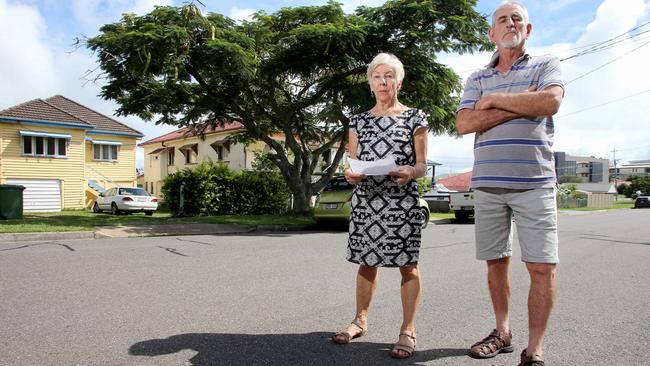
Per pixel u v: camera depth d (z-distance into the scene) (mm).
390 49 13523
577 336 3355
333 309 3998
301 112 17391
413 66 13258
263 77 14781
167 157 36094
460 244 9234
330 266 6184
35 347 2959
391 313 3891
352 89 13352
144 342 3084
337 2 14211
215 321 3594
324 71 15242
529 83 2717
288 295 4504
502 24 2779
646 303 4375
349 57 13227
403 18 13570
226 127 29078
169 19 12391
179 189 16875
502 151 2736
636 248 8984
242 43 12930
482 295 4656
